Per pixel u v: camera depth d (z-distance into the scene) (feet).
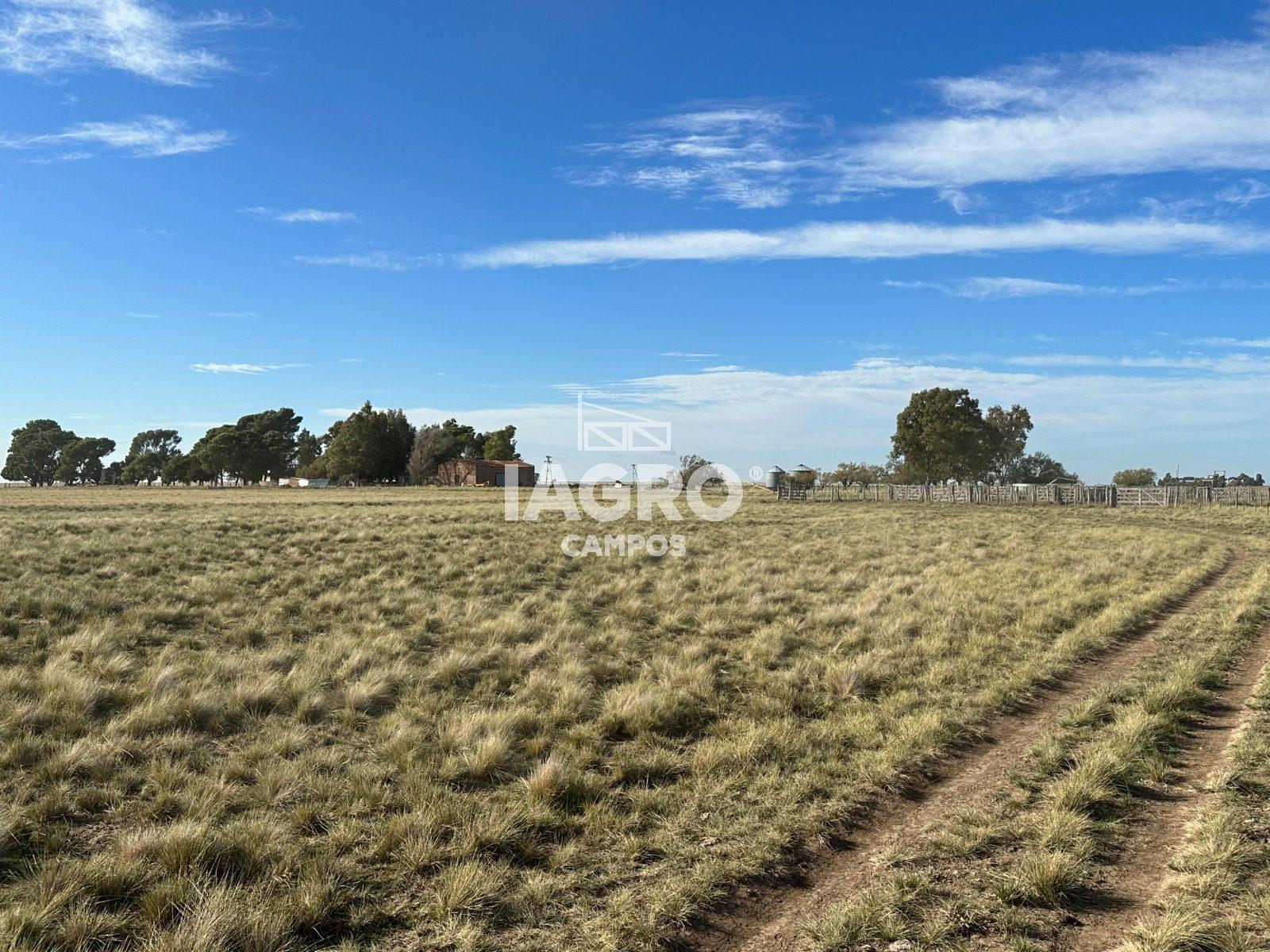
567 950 15.56
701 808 22.26
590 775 24.08
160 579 54.03
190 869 17.70
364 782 22.70
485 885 17.44
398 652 38.63
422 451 432.66
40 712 26.48
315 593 52.54
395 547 76.13
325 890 16.89
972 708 30.99
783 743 26.94
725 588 58.95
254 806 21.58
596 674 36.19
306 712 29.01
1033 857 18.60
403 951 15.47
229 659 34.81
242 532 83.15
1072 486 193.88
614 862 19.24
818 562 77.00
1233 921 15.65
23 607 42.52
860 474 365.20
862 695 33.55
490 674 35.40
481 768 24.13
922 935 15.78
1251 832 19.38
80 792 21.59
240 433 515.50
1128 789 22.80
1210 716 29.60
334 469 440.45
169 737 25.73
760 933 16.46
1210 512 155.94
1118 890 17.53
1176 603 54.44
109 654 35.37
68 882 16.74
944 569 69.51
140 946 15.34
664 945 15.92
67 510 135.54
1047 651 40.09
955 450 308.40
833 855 19.86
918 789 23.89
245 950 15.12
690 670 35.55
